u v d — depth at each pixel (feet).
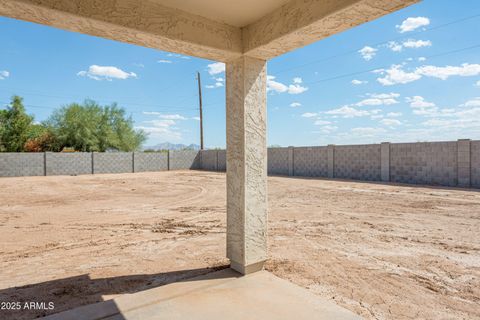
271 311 8.88
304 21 8.72
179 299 9.69
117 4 8.60
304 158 64.49
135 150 111.55
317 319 8.44
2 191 43.80
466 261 14.12
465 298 10.33
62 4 7.72
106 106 109.19
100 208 30.27
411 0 7.06
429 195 35.81
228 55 11.36
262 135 11.98
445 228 20.77
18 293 10.85
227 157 12.28
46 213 27.63
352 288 11.04
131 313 8.85
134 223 23.35
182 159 94.53
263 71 11.95
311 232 19.86
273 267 13.07
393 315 9.11
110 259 14.74
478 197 33.81
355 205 30.27
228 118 12.18
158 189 46.42
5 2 7.17
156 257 14.92
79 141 99.19
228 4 9.45
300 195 37.58
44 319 8.66
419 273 12.61
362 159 54.44
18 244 17.65
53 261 14.53
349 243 17.21
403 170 48.65
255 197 11.78
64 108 99.60
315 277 12.03
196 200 35.70
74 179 62.23
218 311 8.89
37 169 70.44
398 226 21.44
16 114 95.25
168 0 9.21
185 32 9.93
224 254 15.15
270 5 9.56
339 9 7.64
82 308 9.21
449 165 43.57
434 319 8.91
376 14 7.87
